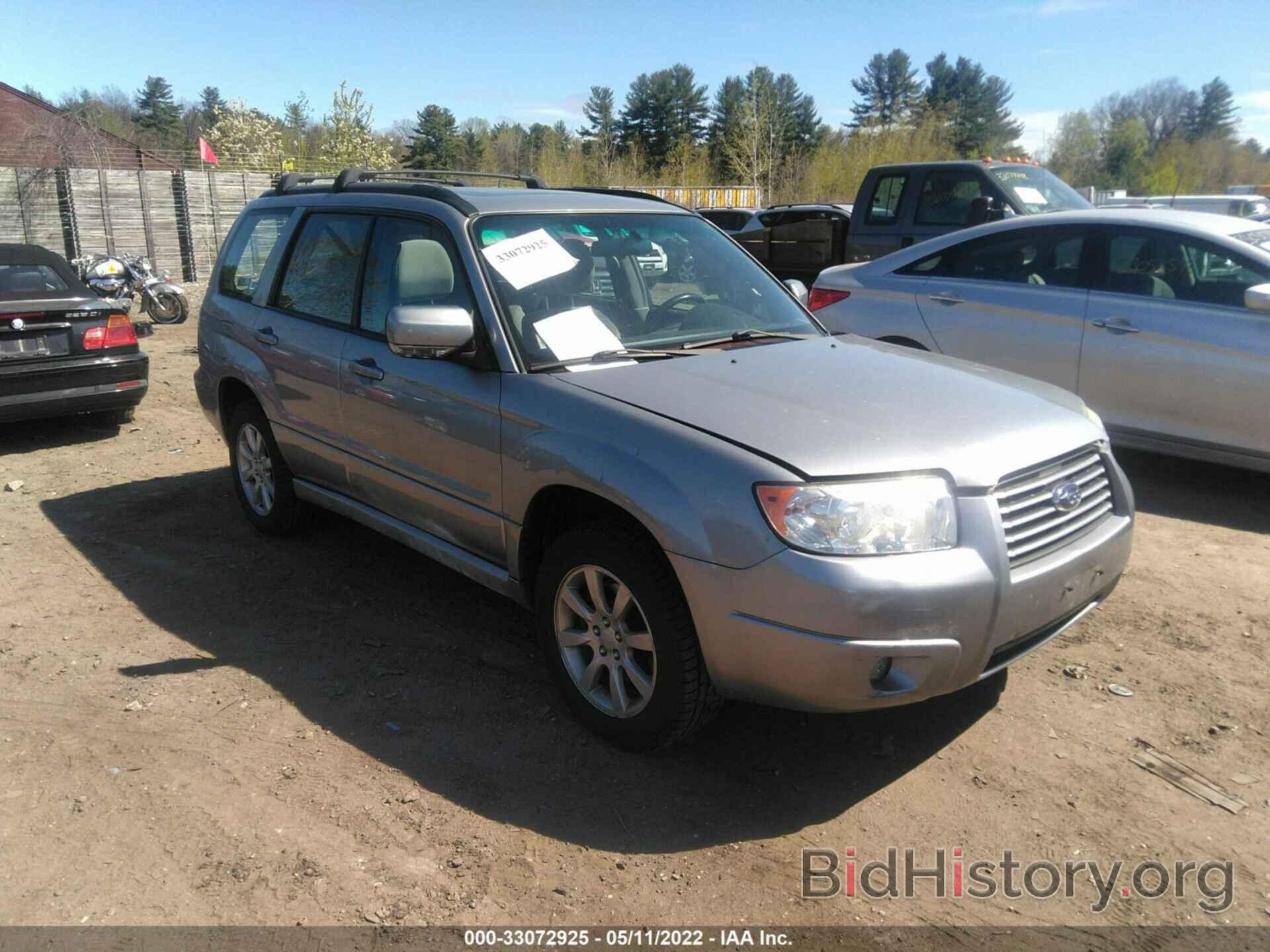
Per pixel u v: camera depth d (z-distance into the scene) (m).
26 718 3.61
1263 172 67.31
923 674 2.86
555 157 39.78
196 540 5.44
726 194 34.69
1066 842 2.91
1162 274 5.84
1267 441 5.43
